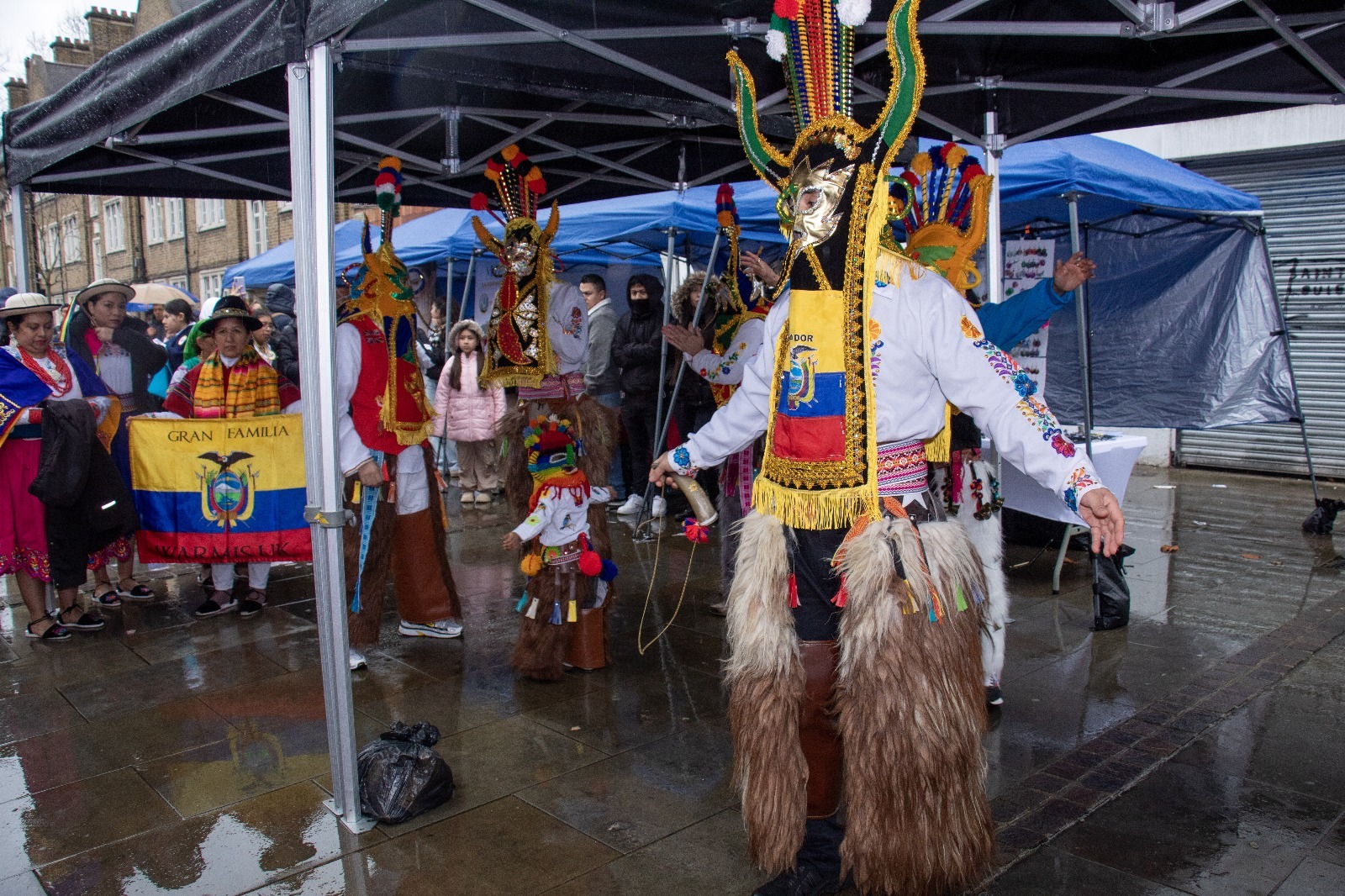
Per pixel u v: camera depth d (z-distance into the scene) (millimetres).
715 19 3094
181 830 2828
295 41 2611
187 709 3789
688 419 7289
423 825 2820
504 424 4109
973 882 2201
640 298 7273
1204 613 4742
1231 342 6363
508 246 3939
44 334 4641
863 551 2053
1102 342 6809
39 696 3963
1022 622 4652
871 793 2051
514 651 4023
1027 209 6254
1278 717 3475
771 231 7762
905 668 2025
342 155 4879
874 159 2150
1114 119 4309
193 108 3986
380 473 3910
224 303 4996
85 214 24969
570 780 3088
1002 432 2045
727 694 3793
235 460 4926
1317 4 2902
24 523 4641
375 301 4020
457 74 3432
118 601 5344
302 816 2895
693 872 2539
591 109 4238
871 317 2137
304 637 4695
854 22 2068
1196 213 6039
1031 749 3248
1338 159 7855
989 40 3477
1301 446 8297
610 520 7344
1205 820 2752
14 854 2711
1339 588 5137
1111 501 1892
